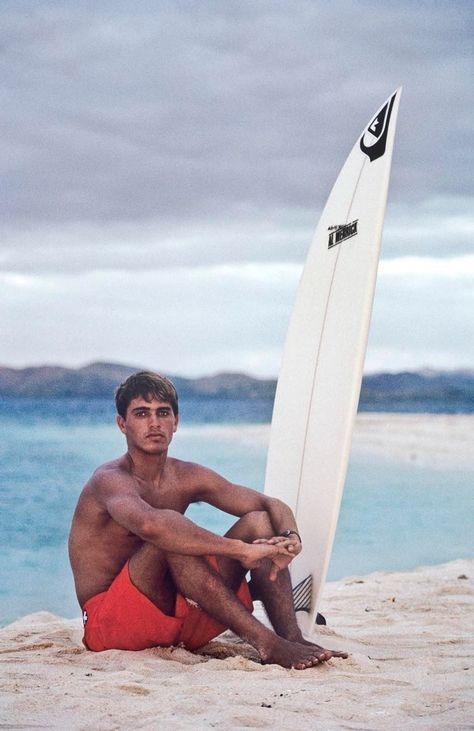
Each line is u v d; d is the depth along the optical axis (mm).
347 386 4062
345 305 4270
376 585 5562
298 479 4316
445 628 4207
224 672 3197
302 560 4090
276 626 3512
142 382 3670
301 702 2850
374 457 18281
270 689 2990
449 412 35156
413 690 3020
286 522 3641
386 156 4277
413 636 3996
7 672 3246
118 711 2770
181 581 3361
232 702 2855
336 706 2814
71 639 3998
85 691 2965
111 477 3605
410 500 11742
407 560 7891
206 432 26141
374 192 4266
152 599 3430
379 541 8859
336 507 3938
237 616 3338
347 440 3986
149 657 3439
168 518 3320
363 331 4070
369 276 4129
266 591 3555
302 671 3223
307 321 4613
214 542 3311
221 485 3758
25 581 7238
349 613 4648
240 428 27859
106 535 3631
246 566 3391
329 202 4691
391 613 4617
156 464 3686
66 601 6531
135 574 3422
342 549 8453
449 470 15594
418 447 20594
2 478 13461
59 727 2635
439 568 6410
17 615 6059
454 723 2643
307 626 3912
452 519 10156
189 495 3758
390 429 26547
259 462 16672
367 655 3623
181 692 2955
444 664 3404
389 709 2795
